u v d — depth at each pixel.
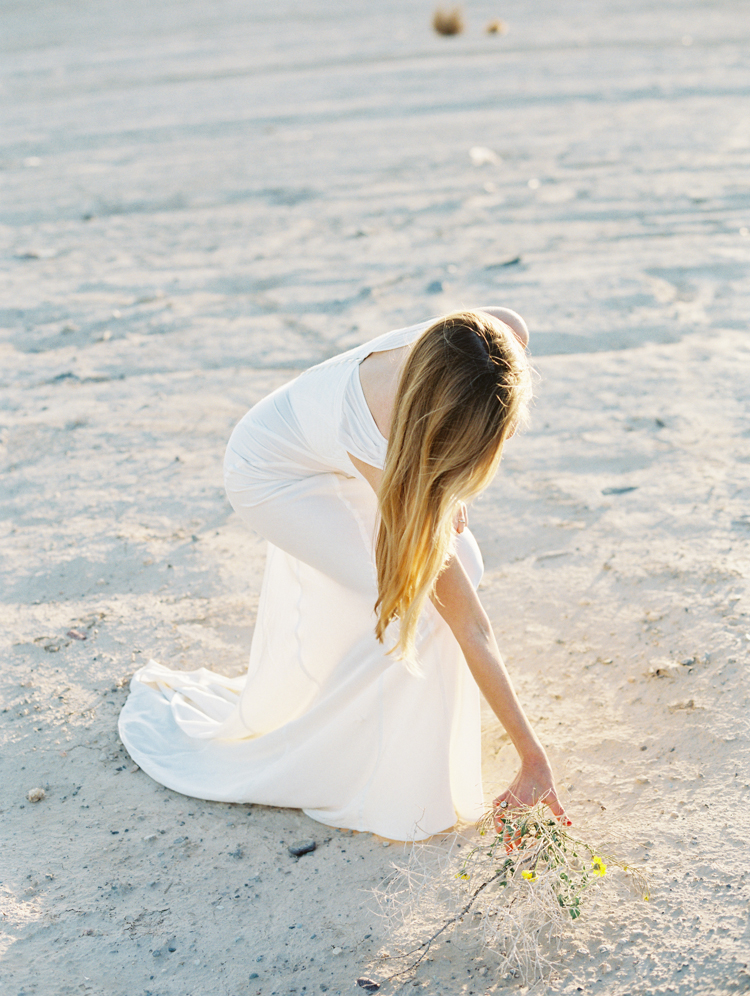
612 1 20.56
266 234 7.49
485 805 2.34
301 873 2.21
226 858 2.26
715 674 2.65
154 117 11.81
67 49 17.80
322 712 2.33
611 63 13.67
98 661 2.96
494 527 3.57
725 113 10.52
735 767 2.35
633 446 4.09
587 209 7.64
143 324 5.82
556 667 2.80
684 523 3.45
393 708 2.25
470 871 2.18
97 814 2.39
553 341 5.29
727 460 3.89
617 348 5.17
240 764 2.50
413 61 14.59
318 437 2.14
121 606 3.22
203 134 10.84
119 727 2.65
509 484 3.88
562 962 1.92
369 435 2.04
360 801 2.31
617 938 1.96
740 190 7.86
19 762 2.56
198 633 3.09
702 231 6.97
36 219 8.20
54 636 3.07
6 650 3.00
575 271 6.34
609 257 6.55
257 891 2.16
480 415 1.79
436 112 11.29
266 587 2.47
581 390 4.69
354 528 2.24
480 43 16.00
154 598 3.26
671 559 3.23
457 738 2.30
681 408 4.41
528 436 4.28
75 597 3.27
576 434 4.25
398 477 1.88
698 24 16.81
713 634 2.80
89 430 4.50
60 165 9.91
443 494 1.86
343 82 13.23
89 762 2.57
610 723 2.56
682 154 9.02
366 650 2.27
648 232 7.02
